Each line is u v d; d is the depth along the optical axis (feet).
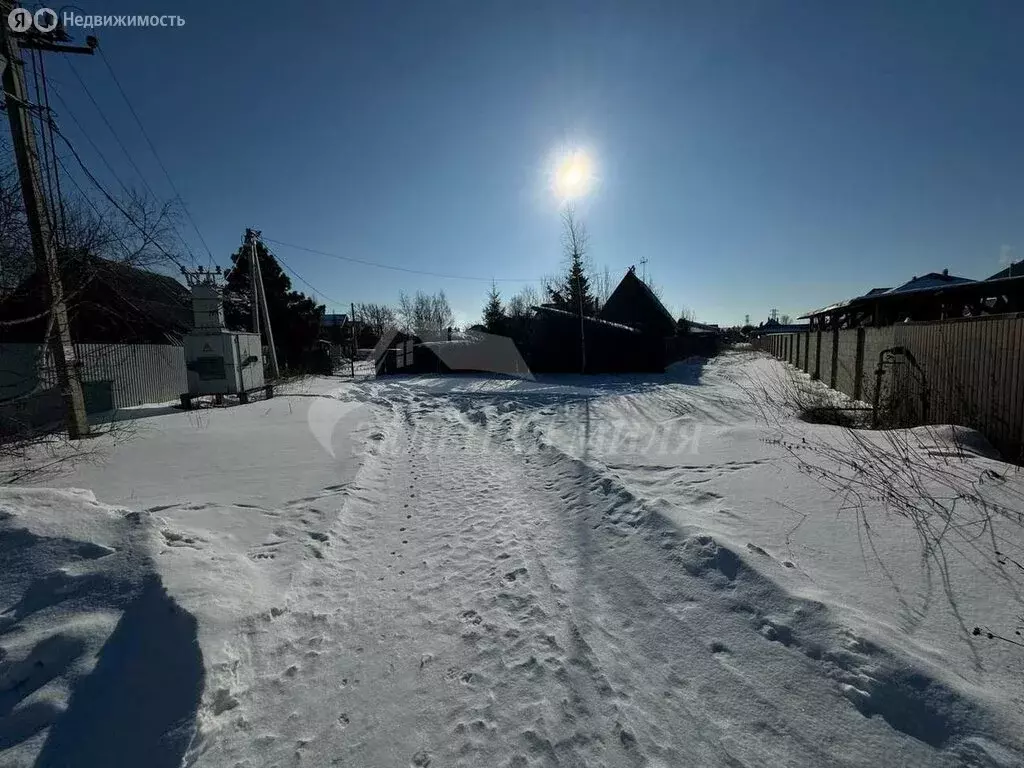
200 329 39.52
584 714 7.11
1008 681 6.54
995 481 13.14
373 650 8.94
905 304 44.16
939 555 9.77
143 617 8.10
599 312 116.26
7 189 23.24
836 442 18.93
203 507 14.87
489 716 7.25
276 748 6.72
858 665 6.91
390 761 6.53
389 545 13.78
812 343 56.54
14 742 6.07
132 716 6.55
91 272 26.78
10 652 7.25
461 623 9.73
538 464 21.40
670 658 8.03
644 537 12.16
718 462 17.98
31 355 29.22
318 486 17.70
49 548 9.59
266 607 9.76
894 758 5.71
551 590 10.67
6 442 20.43
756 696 6.94
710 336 131.85
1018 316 17.43
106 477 18.02
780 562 10.00
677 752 6.28
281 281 90.74
